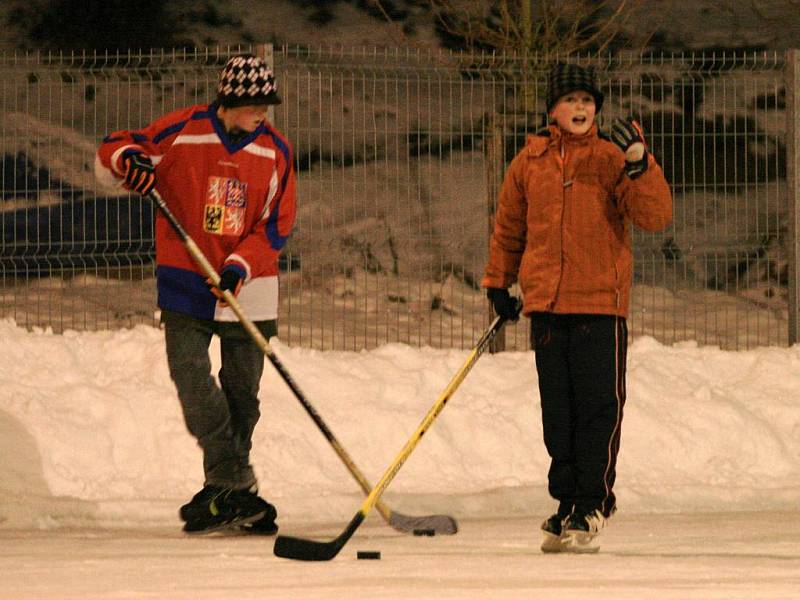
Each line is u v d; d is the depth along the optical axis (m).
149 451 29.41
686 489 29.33
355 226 49.12
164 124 22.88
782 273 51.62
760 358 35.81
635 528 25.02
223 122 22.84
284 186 23.22
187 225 22.84
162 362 32.34
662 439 31.97
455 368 33.97
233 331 23.20
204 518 23.31
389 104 59.28
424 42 71.38
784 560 19.75
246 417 23.61
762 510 28.64
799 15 73.25
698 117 58.31
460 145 52.12
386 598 15.31
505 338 39.56
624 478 30.84
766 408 33.72
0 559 20.03
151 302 46.81
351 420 31.11
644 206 20.61
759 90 62.66
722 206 55.25
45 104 57.06
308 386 32.22
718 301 49.84
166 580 17.31
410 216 49.06
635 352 35.88
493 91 39.59
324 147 56.66
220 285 21.97
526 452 31.44
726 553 20.81
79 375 31.33
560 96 21.06
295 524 26.00
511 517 27.42
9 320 33.62
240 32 73.88
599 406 20.98
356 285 45.91
